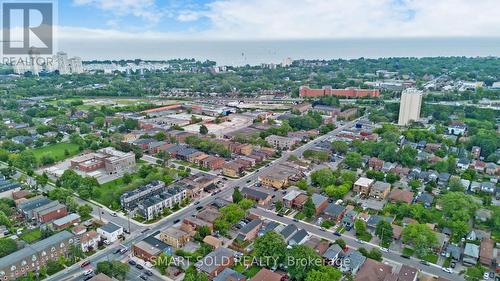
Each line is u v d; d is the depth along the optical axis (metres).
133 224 176.50
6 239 146.50
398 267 143.25
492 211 175.38
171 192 196.75
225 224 166.88
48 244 144.88
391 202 198.12
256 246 145.50
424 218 177.25
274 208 192.62
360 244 159.75
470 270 138.62
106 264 133.38
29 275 134.12
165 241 159.75
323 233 168.50
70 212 183.88
